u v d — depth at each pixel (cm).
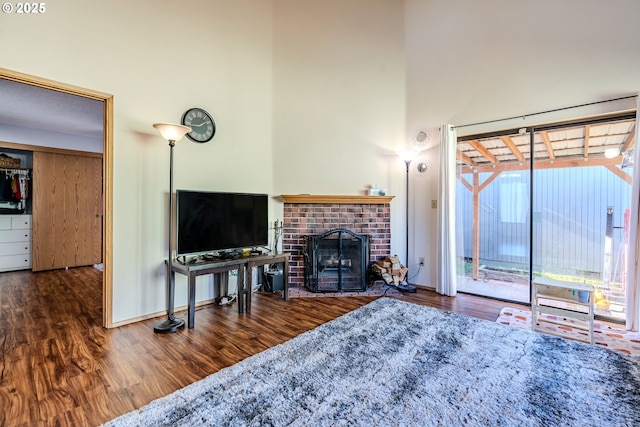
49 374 205
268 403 174
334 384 193
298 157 438
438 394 182
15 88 379
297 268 434
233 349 244
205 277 362
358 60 452
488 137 393
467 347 244
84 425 157
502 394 182
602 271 323
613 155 316
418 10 443
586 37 317
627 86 298
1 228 516
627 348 247
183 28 335
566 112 330
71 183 560
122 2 290
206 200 329
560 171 346
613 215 317
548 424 157
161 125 272
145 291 310
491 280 395
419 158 443
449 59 414
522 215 371
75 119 503
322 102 444
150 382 196
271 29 426
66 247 554
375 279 437
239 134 390
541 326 293
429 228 436
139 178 304
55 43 252
